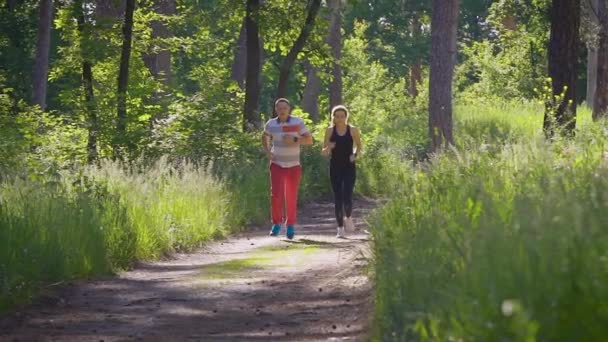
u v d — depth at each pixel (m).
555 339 4.79
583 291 4.84
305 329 9.44
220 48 47.12
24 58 52.22
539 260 5.34
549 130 18.36
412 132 44.88
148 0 35.47
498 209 7.89
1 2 50.28
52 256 12.56
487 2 90.88
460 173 12.65
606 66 44.56
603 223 5.73
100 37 31.77
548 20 56.22
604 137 14.62
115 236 14.84
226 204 20.91
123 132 28.58
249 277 13.04
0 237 11.85
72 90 32.81
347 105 58.03
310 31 35.34
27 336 9.48
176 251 16.89
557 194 7.27
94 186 16.62
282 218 19.55
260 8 34.66
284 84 35.62
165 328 9.84
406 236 9.26
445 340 5.41
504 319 4.95
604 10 44.62
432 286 6.73
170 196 18.38
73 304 11.26
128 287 12.55
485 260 5.82
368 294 10.51
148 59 38.53
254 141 30.31
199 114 29.77
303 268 13.69
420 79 91.44
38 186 15.45
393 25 85.19
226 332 9.55
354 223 21.45
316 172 31.44
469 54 66.88
